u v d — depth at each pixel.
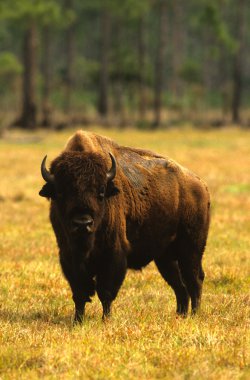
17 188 85.19
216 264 46.91
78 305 31.70
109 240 31.06
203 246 36.75
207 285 41.75
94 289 32.44
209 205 37.25
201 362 25.08
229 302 36.62
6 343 27.92
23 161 120.88
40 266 45.09
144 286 41.31
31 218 66.00
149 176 34.12
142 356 25.95
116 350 26.64
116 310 34.72
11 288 39.91
